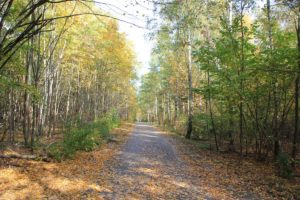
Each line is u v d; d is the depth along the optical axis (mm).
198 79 27516
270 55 11617
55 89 23297
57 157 10164
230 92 12945
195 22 17297
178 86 32125
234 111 14477
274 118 13070
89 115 27609
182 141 19812
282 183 9180
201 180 9078
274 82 12094
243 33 13422
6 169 8164
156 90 47906
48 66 16297
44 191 6910
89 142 13531
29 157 9656
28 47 9578
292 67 10719
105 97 34562
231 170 10891
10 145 11367
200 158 13188
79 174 8672
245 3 12977
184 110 34688
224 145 17859
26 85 9641
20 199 6277
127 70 31703
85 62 24047
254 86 12906
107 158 11727
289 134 16391
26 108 11539
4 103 17953
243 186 8688
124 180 8484
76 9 14289
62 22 14406
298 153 14312
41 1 5125
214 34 19266
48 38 15305
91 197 6754
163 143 18172
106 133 18906
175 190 7820
